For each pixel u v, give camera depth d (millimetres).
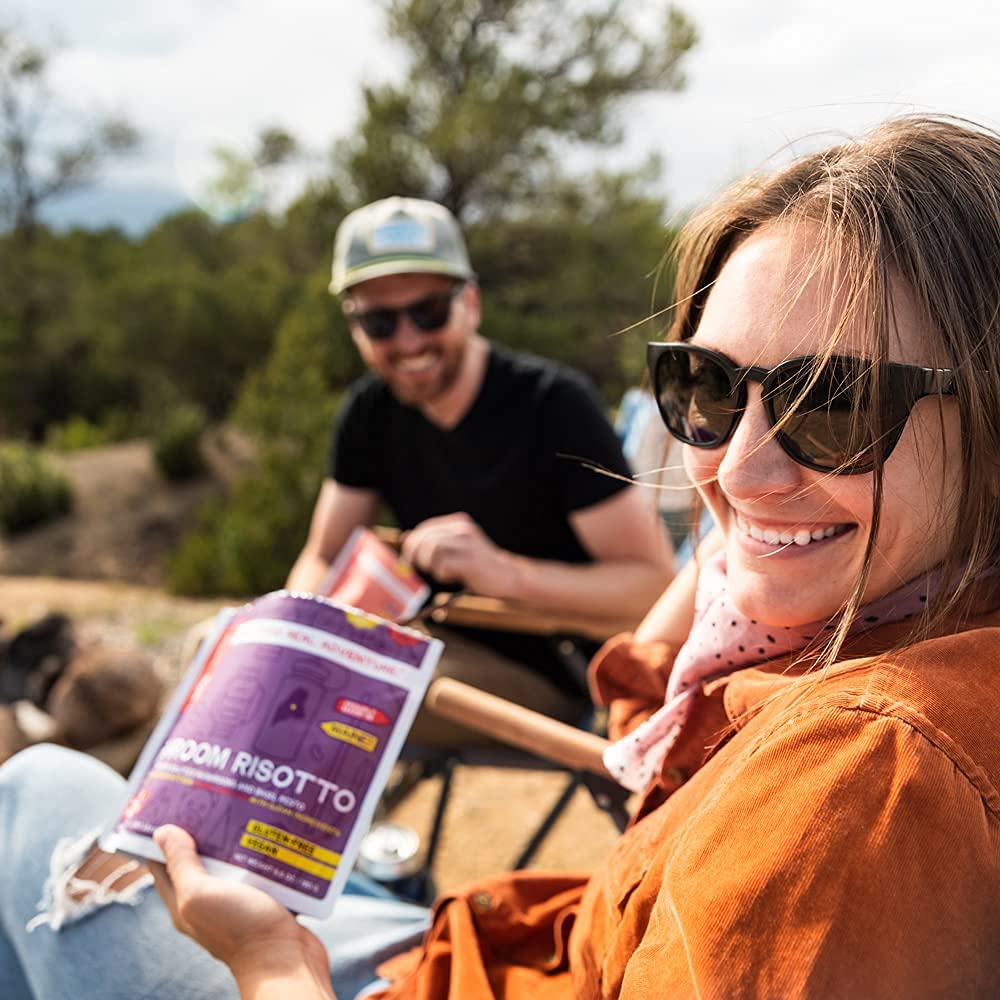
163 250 20359
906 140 668
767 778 593
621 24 10711
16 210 21391
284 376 8344
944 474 633
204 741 894
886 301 616
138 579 10125
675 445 1032
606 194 11531
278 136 12688
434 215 2074
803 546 696
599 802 1288
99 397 17625
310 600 965
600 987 795
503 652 1947
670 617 1137
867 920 534
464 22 10883
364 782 896
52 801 1179
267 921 798
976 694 584
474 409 2014
